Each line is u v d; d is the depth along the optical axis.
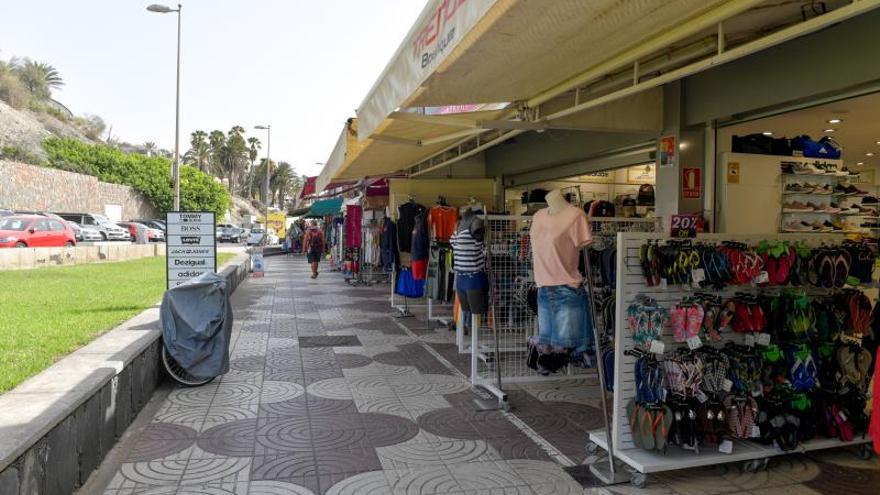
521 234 6.04
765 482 3.93
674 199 6.97
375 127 5.29
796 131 7.81
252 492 3.71
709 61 4.12
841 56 5.20
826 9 4.07
